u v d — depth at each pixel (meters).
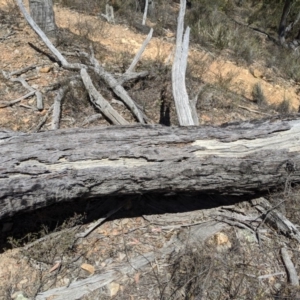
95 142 2.88
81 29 6.41
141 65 5.45
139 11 8.59
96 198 3.23
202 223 3.21
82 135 2.91
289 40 10.49
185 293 2.69
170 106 4.75
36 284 2.70
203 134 3.07
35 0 5.35
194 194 3.30
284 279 2.84
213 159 3.01
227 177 3.09
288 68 7.69
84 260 2.87
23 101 4.36
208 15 9.23
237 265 2.89
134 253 2.95
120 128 3.05
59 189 2.73
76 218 3.03
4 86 4.54
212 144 3.04
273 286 2.79
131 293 2.69
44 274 2.76
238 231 3.17
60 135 2.89
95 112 4.38
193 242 3.02
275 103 5.84
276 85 6.79
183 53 4.18
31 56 5.18
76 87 4.52
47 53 5.30
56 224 3.03
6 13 6.29
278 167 3.15
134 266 2.85
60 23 6.66
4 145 2.73
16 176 2.62
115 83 4.62
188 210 3.32
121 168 2.87
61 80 4.71
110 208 3.23
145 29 7.39
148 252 2.96
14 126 3.99
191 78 5.42
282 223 3.16
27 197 2.64
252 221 3.26
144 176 2.92
